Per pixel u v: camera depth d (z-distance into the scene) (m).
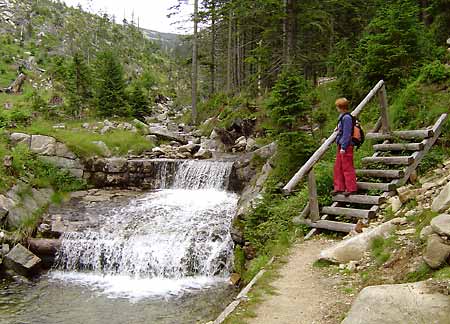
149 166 20.09
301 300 5.75
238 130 24.00
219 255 12.95
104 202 17.50
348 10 22.94
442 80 11.05
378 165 9.52
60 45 104.25
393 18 12.70
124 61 105.88
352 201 8.62
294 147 11.89
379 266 6.04
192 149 23.61
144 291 11.44
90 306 10.32
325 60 20.17
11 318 9.62
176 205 16.69
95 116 31.38
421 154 8.89
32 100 33.88
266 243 10.06
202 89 61.22
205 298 10.72
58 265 13.91
